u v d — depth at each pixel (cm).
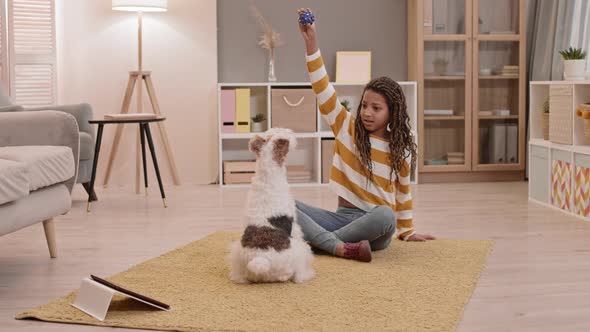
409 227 308
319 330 190
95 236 338
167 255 286
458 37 548
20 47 524
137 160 514
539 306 217
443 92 552
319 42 573
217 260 275
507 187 517
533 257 286
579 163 384
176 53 549
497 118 555
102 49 543
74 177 334
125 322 200
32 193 272
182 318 202
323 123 563
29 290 242
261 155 240
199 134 554
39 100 531
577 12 497
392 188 292
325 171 548
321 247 279
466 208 419
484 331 194
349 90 577
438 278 245
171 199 467
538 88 446
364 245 267
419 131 550
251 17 566
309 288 231
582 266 270
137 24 545
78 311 210
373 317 201
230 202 452
